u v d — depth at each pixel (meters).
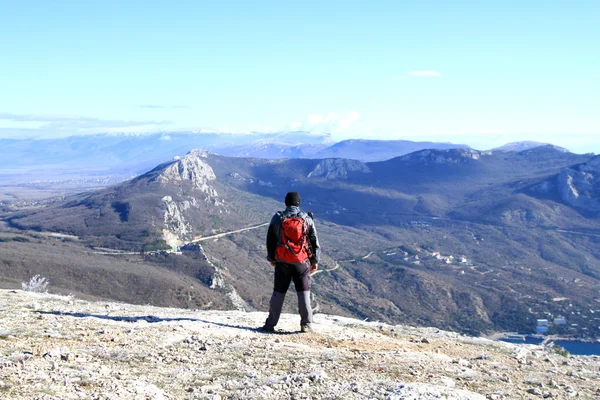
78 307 12.84
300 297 10.62
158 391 6.34
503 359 9.88
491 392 7.20
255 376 7.21
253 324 11.41
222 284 134.50
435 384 7.30
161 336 9.34
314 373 7.27
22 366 6.76
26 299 13.63
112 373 6.92
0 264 102.19
